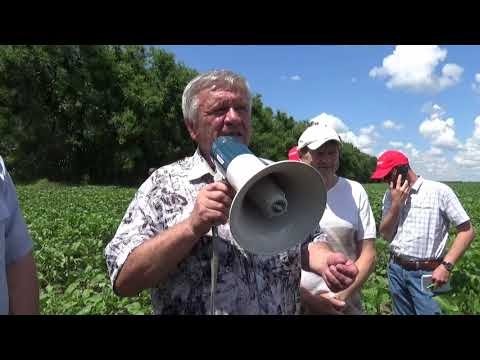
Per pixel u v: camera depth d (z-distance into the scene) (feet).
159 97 197.57
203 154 8.94
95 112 188.03
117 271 8.11
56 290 27.76
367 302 20.68
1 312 8.07
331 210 13.57
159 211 8.53
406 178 17.79
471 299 20.17
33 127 174.50
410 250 17.74
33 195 107.04
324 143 13.34
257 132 286.05
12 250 8.82
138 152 194.80
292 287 9.15
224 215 7.00
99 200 91.15
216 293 8.22
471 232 17.31
